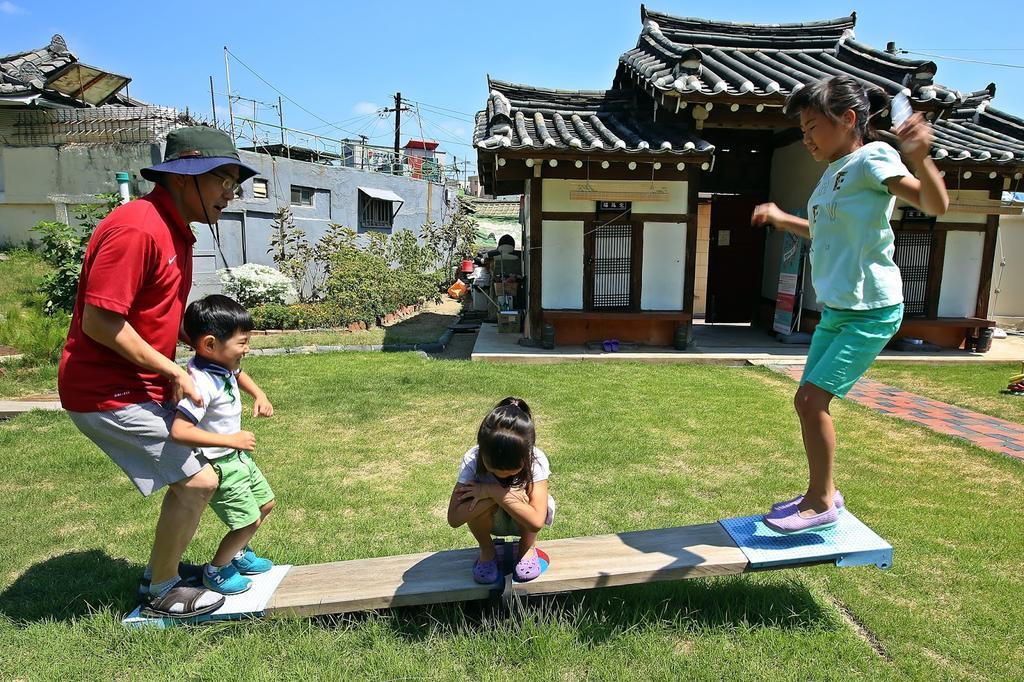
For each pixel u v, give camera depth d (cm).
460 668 226
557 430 512
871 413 571
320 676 220
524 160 748
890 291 241
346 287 1172
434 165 2111
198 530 334
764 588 276
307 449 470
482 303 1280
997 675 224
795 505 267
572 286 845
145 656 230
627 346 861
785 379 700
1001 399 631
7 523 347
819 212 256
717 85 750
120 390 227
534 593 246
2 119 1169
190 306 247
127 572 292
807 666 229
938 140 848
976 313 870
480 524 247
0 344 778
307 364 782
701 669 225
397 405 590
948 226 843
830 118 246
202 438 224
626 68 941
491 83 941
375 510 366
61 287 890
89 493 385
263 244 1309
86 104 1275
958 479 414
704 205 1193
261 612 244
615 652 234
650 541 271
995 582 284
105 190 1126
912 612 262
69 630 244
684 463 440
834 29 1023
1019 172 772
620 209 823
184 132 239
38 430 501
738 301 1118
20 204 1187
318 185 1466
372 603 246
